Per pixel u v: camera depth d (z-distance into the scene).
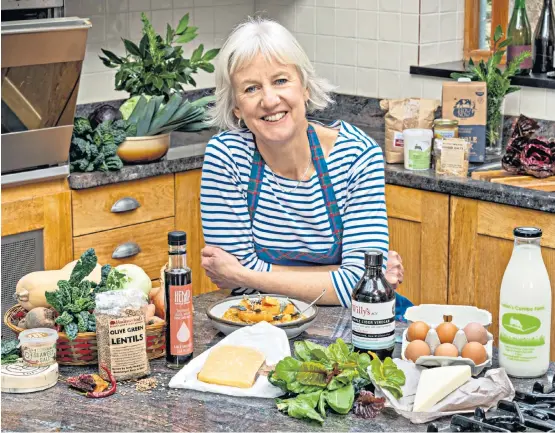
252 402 1.80
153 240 3.88
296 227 2.49
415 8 4.22
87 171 3.65
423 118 3.83
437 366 1.87
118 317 1.89
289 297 2.28
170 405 1.79
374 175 2.47
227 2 4.75
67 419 1.74
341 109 4.61
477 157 3.84
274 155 2.45
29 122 3.39
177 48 4.05
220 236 2.50
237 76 2.37
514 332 1.88
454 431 1.65
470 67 3.96
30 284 2.11
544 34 4.02
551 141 3.55
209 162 2.51
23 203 3.47
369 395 1.75
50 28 3.20
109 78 4.34
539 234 1.87
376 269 1.96
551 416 1.68
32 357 1.89
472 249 3.57
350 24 4.49
